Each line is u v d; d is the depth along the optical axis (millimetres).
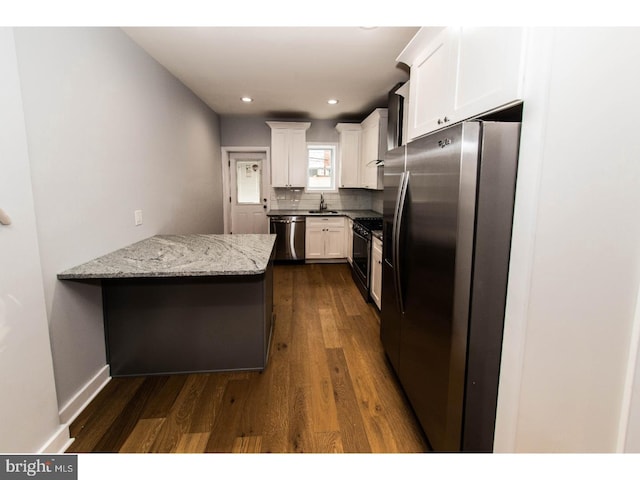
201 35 2391
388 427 1763
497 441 1321
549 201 1024
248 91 3846
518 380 1181
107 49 2125
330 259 5516
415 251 1686
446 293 1340
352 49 2635
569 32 928
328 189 5871
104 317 2172
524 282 1139
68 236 1778
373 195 5707
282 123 5219
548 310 1046
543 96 1021
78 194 1852
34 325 1434
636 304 784
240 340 2287
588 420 925
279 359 2461
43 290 1491
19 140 1348
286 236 5273
